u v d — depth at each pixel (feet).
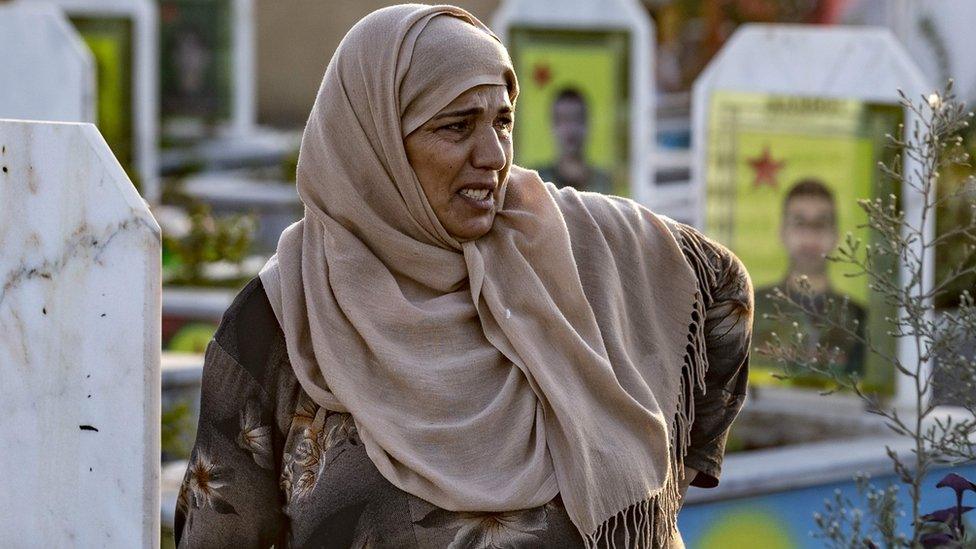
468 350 13.20
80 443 13.23
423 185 13.08
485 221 13.29
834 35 30.78
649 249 14.37
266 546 13.65
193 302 37.86
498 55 13.05
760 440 28.48
